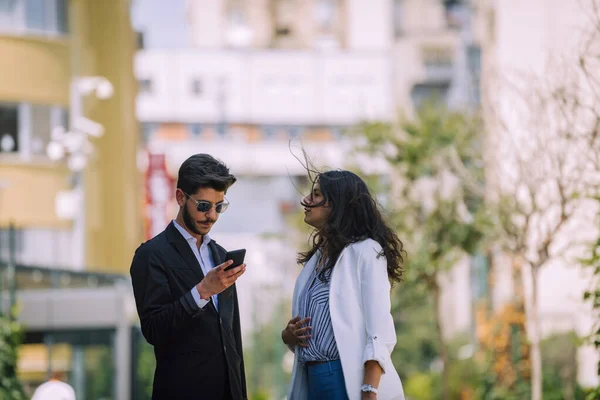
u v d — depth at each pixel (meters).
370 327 6.16
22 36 27.61
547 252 14.93
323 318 6.31
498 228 16.53
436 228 22.03
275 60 91.69
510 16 28.12
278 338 47.44
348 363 6.15
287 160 89.50
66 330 22.23
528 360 21.36
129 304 23.55
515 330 21.45
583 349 23.64
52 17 28.30
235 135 90.50
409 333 41.97
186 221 6.32
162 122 90.94
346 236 6.37
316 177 6.55
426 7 91.88
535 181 15.16
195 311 5.98
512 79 20.86
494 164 17.05
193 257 6.32
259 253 64.00
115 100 31.45
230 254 6.00
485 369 22.94
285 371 49.28
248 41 97.56
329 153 87.06
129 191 31.94
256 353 48.47
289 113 91.25
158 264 6.22
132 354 23.58
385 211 6.74
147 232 36.81
